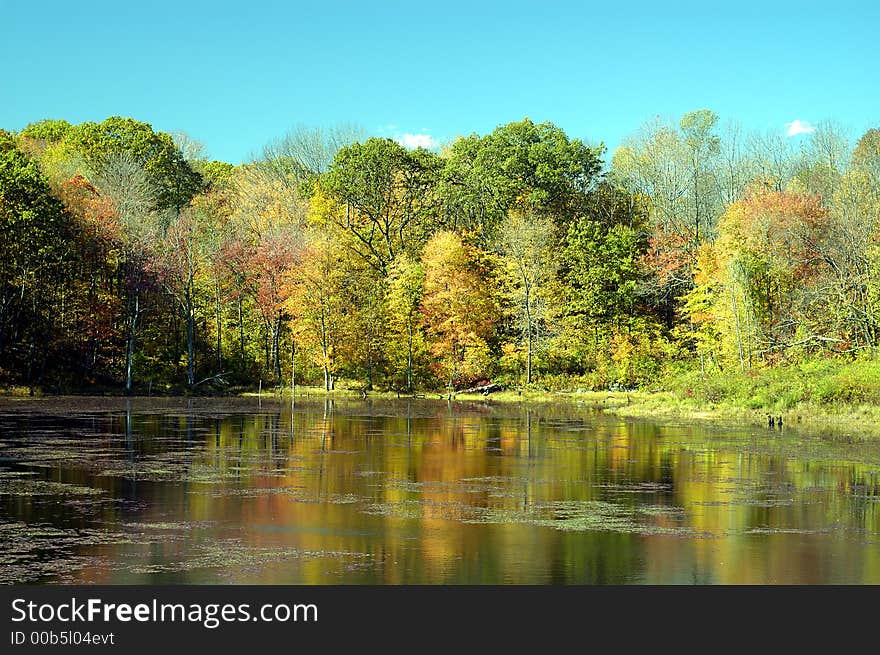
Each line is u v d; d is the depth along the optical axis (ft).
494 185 265.54
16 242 199.62
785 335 199.62
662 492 74.79
